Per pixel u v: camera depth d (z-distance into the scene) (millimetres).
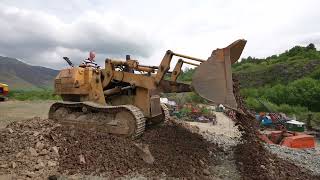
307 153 11219
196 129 13688
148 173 7234
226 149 9812
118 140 8719
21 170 6938
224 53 8156
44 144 7918
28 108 22438
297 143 12133
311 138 12477
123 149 8188
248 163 8188
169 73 10039
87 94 10820
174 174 7223
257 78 60250
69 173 7004
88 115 10281
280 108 34531
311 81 41969
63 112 10781
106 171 7176
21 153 7527
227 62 8102
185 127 12297
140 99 10352
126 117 9531
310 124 23109
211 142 10617
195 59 9438
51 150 7762
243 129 9000
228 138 12266
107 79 10562
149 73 10352
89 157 7633
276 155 9805
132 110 9461
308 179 7848
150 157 7855
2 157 7441
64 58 11445
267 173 7578
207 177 7348
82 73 10914
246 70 68312
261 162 8164
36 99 31672
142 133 9812
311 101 38312
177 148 8852
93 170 7188
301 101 38969
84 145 8109
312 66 56594
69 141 8227
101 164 7422
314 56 65875
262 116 20344
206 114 26000
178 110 27406
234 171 7852
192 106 30625
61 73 11312
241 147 9555
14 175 6703
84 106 10273
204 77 8164
